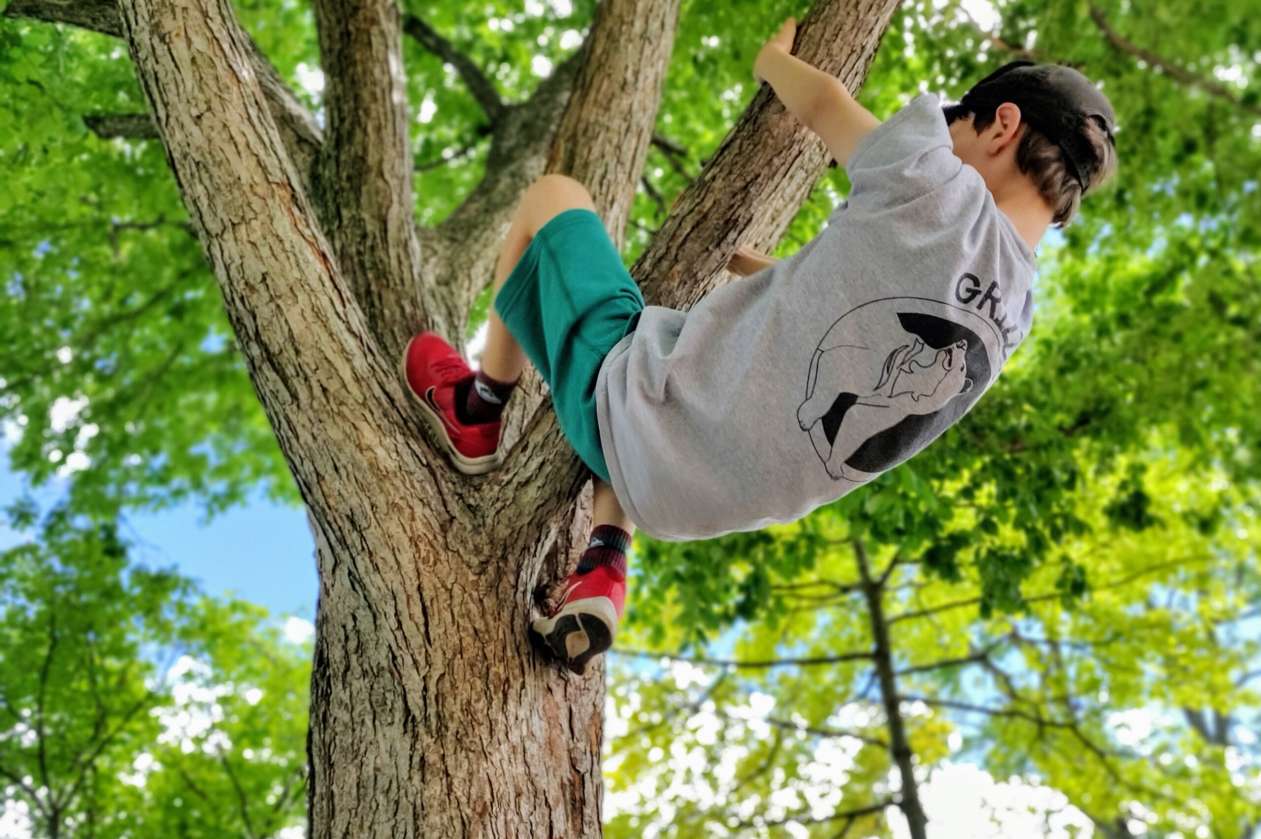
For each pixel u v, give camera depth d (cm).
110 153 522
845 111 168
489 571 201
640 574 578
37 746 638
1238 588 934
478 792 190
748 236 204
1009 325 153
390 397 207
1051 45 597
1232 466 696
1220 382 647
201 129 197
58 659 645
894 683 620
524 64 744
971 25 538
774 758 683
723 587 563
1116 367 604
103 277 724
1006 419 516
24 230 616
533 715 202
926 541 538
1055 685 681
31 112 359
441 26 734
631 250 581
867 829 674
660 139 534
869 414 146
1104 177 165
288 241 200
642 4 336
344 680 209
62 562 677
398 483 198
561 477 198
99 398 786
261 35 678
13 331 731
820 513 523
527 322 184
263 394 201
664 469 151
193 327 766
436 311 321
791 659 652
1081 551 690
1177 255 752
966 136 167
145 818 649
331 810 200
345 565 201
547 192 189
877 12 195
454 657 196
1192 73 708
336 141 326
